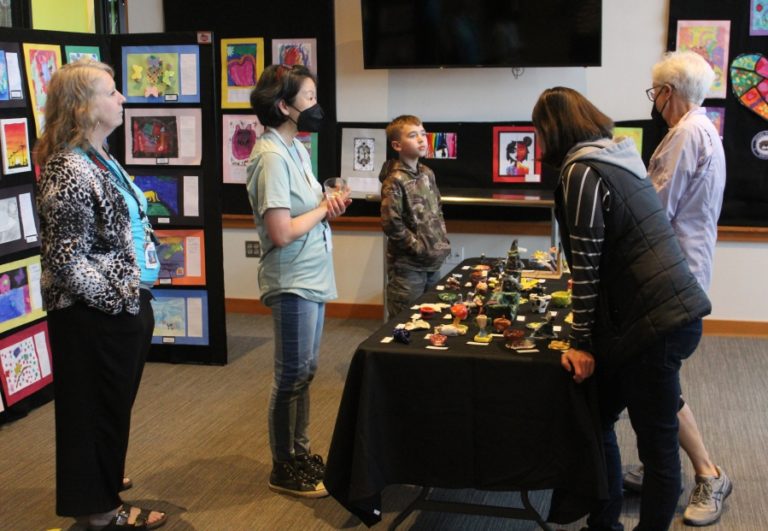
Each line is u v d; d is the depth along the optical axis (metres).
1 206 3.54
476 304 2.78
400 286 3.76
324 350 4.60
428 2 4.68
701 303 2.08
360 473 2.30
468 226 4.98
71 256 2.27
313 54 5.06
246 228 5.34
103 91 2.36
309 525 2.69
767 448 3.22
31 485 3.01
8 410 3.62
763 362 4.27
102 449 2.48
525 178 4.91
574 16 4.50
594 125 2.16
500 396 2.29
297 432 2.91
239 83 5.18
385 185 3.70
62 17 4.73
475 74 4.90
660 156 2.57
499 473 2.34
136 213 2.53
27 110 3.68
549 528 2.43
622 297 2.12
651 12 4.63
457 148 4.98
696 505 2.67
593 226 2.07
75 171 2.29
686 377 4.06
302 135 5.17
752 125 4.61
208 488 2.96
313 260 2.72
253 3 5.08
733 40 4.55
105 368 2.42
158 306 4.39
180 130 4.23
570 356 2.18
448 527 2.68
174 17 5.21
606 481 2.20
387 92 5.04
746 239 4.67
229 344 4.78
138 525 2.63
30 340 3.75
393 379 2.35
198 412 3.70
